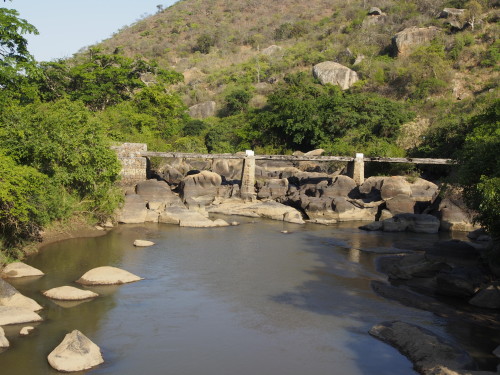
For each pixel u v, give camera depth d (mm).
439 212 31266
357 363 11539
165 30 108562
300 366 11367
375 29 76562
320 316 14641
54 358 10953
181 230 28578
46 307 14672
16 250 19875
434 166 41375
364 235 28422
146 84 58750
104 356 11617
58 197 24391
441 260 18625
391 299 16406
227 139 55281
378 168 41562
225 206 36438
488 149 15188
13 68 19984
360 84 62750
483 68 58062
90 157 25766
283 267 20453
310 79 66312
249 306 15422
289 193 37938
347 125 50188
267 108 62594
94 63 51375
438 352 11516
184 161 47031
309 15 99125
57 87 49562
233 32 100000
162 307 15086
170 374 10875
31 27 19922
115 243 24172
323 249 24281
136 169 36812
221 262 21031
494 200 13617
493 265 17312
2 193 16500
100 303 15227
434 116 50594
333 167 44344
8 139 21781
